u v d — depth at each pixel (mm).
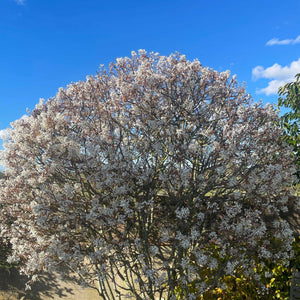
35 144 4793
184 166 5031
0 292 7043
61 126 5152
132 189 5004
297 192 6426
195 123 5320
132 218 5156
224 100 5816
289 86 7043
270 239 5727
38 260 4594
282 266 5539
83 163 4543
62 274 5453
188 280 5234
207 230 5488
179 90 5727
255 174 5312
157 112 5320
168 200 5465
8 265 7551
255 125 5617
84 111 5918
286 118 6797
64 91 6418
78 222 4621
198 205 5094
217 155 4949
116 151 5051
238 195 5023
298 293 4484
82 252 4844
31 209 4988
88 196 5512
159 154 4820
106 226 4715
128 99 5273
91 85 6020
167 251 5688
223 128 5293
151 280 4977
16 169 5551
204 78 5926
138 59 6465
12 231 5328
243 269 5367
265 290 5543
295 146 6457
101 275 4898
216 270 5582
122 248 4840
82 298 7344
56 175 5473
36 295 7320
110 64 6516
